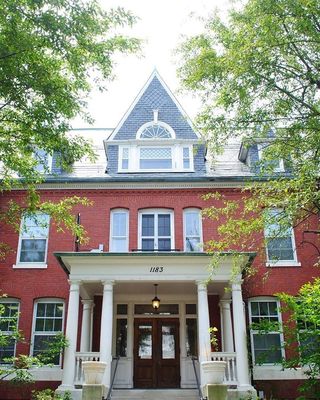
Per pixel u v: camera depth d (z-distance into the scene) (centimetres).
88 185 2119
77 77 1262
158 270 1633
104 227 2061
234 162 2328
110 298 1603
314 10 1118
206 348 1517
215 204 2083
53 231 2052
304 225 1789
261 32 1191
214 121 1316
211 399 1241
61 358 1830
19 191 2080
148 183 2120
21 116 1273
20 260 2020
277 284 1948
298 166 1318
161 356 1927
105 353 1519
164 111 2312
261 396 1723
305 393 1587
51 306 1962
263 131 1340
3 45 1106
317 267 1970
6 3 1088
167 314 1980
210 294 1942
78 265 1639
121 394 1598
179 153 2217
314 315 1288
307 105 1263
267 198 1364
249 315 1902
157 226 2081
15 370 1448
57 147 1329
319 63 1245
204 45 1317
